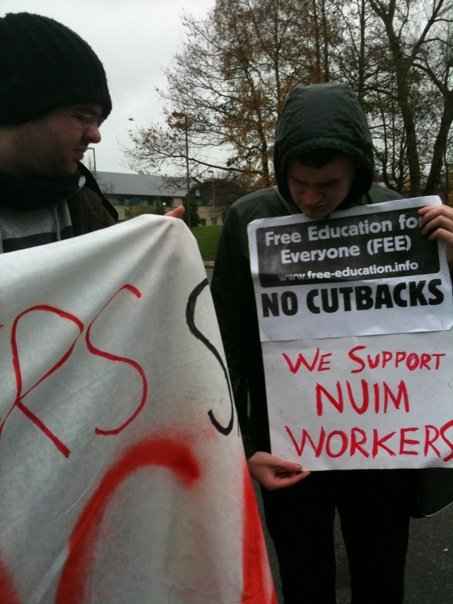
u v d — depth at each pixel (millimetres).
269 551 2625
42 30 1213
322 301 1492
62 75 1217
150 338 1106
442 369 1433
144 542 1126
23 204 1310
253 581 1134
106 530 1081
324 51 16625
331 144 1337
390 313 1456
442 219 1389
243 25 17891
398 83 16062
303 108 1374
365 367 1473
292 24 17484
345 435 1486
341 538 2764
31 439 975
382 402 1466
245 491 1145
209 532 1143
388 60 15891
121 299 1071
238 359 1661
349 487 1642
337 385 1489
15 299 954
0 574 948
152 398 1114
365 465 1476
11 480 955
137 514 1116
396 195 1646
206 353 1138
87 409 1032
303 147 1349
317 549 1685
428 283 1432
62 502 1010
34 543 980
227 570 1134
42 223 1372
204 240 27234
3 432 943
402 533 1653
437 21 16562
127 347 1076
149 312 1098
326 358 1493
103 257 1044
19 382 951
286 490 1665
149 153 18750
